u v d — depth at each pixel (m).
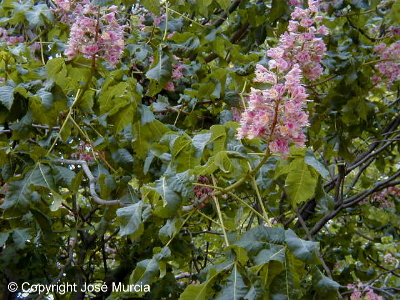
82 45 2.65
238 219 3.06
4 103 2.39
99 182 2.71
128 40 3.78
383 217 5.74
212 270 1.89
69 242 4.77
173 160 2.21
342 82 4.21
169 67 3.12
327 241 5.20
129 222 2.14
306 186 2.34
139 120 2.73
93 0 2.61
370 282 4.49
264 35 4.42
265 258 1.81
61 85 2.61
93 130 3.44
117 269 4.18
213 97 3.37
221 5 3.68
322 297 1.90
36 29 3.66
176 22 3.91
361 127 4.38
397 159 6.58
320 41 2.95
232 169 2.25
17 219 3.04
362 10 4.98
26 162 2.74
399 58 4.18
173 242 3.12
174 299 3.83
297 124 1.97
